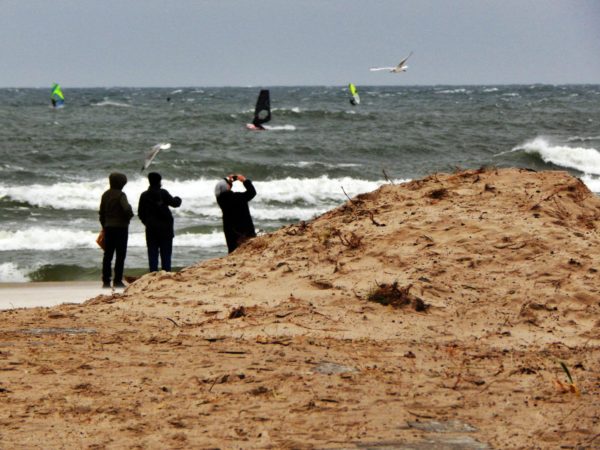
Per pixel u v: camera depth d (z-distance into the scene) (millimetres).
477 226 41500
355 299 37125
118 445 21578
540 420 23578
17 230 98000
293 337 32938
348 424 23203
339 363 29328
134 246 87688
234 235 53969
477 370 28719
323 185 145375
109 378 27625
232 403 24984
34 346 32188
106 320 37125
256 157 185875
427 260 39344
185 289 41094
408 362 29578
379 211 45625
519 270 38188
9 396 25719
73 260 80875
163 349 31531
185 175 155500
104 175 152500
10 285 63188
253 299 38531
